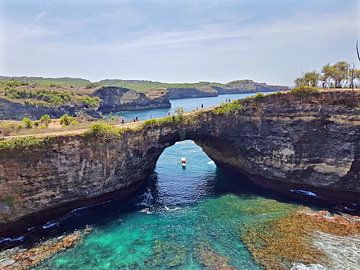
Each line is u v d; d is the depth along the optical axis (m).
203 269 30.81
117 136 45.91
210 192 52.09
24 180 38.72
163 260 32.66
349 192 45.38
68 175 42.00
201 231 38.72
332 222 39.88
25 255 33.66
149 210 45.41
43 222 41.12
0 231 37.34
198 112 54.00
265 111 51.47
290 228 38.44
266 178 52.81
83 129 47.62
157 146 51.28
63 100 169.62
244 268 30.84
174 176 61.81
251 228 38.88
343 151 45.22
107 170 45.59
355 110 45.03
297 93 49.28
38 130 46.62
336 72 56.94
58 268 31.28
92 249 34.94
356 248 33.91
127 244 36.03
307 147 48.28
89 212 44.59
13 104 140.62
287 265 31.11
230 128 54.03
